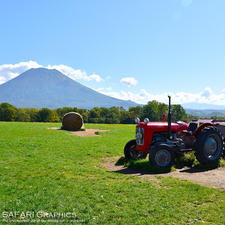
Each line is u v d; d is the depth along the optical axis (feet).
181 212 15.78
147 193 19.24
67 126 85.25
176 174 25.96
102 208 16.21
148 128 30.58
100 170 28.04
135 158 34.19
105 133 77.82
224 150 32.27
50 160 32.81
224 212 15.76
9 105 282.36
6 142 46.29
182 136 31.42
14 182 21.63
